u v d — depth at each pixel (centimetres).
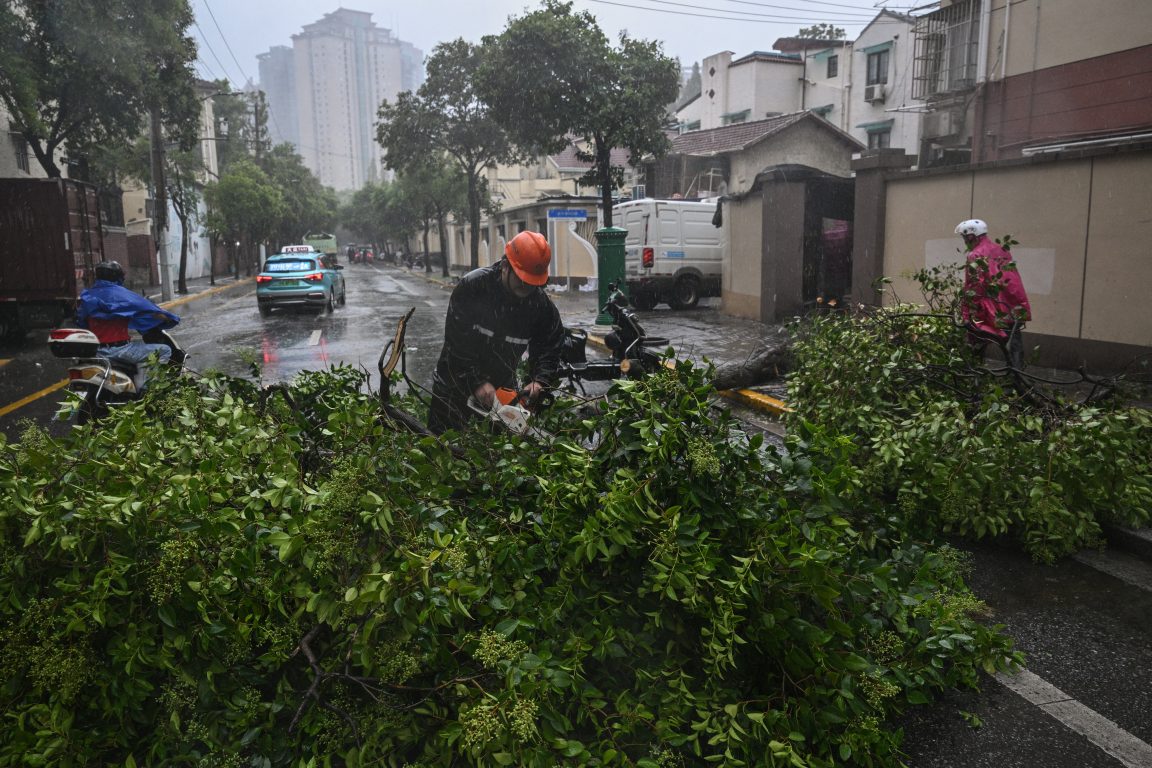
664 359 275
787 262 1370
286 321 1797
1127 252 789
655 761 219
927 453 411
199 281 4172
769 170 1359
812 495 274
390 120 3234
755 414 748
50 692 214
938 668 278
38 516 211
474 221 3294
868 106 3212
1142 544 410
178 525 221
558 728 213
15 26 1600
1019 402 473
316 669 218
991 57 1589
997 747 260
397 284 3641
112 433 256
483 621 241
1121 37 1338
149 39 1717
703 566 228
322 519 224
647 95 1722
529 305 373
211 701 223
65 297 1488
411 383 391
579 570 245
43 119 1802
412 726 222
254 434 261
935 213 1012
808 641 232
